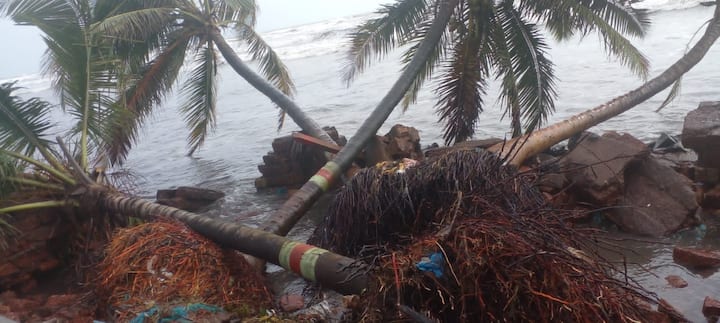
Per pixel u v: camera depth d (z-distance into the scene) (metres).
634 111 17.05
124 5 13.95
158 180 17.00
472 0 12.48
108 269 6.83
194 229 7.43
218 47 16.08
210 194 13.41
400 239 6.31
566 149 12.64
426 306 4.91
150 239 6.95
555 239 5.14
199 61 16.38
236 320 5.96
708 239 8.25
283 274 8.45
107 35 11.78
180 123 27.64
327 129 14.22
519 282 4.66
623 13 12.70
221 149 20.28
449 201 6.13
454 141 13.27
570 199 9.30
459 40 12.82
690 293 6.69
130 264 6.66
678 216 8.62
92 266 7.85
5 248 9.05
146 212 8.50
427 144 16.45
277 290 7.88
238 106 30.53
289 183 13.74
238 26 17.05
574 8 12.45
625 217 8.88
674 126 14.91
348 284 5.76
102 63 10.31
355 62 14.22
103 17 13.57
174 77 15.47
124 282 6.59
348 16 100.44
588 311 4.55
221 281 6.54
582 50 32.22
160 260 6.61
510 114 13.47
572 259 4.84
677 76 13.03
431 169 6.54
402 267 4.98
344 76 14.86
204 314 5.73
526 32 12.86
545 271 4.70
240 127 24.05
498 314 4.73
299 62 51.84
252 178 15.34
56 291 9.05
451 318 4.92
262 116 26.23
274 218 8.94
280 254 6.49
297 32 79.62
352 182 7.12
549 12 12.89
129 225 9.02
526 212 5.70
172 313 5.68
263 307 6.64
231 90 38.00
